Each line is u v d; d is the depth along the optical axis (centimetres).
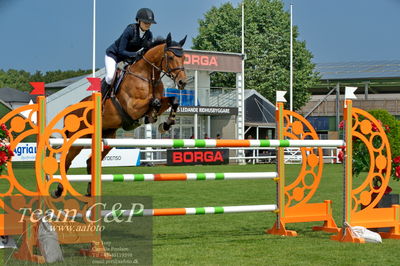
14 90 5109
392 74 5219
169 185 1697
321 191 1526
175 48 836
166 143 719
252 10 5331
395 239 820
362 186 823
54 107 3198
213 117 3497
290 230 855
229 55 3316
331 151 3378
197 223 938
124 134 3059
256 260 635
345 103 817
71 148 852
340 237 794
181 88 840
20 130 655
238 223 945
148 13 852
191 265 602
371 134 838
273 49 5219
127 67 848
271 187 1648
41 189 633
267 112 3825
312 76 5362
